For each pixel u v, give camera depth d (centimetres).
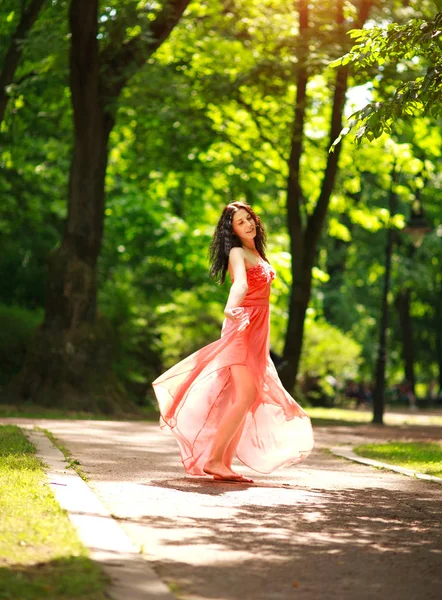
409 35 932
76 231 2225
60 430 1483
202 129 2584
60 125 2644
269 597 496
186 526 661
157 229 3597
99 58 2159
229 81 2408
